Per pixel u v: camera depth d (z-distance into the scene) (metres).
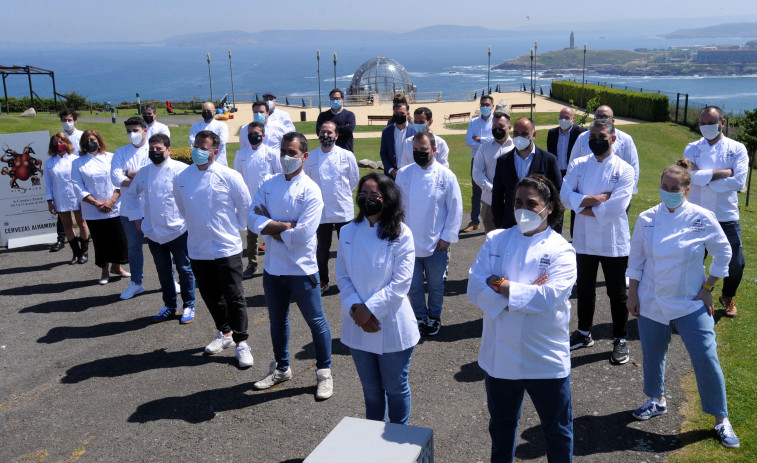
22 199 10.79
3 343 6.96
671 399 5.24
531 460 4.53
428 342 6.64
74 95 46.94
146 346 6.82
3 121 26.66
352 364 6.23
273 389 5.77
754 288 7.57
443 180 6.58
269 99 12.01
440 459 4.59
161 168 7.06
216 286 6.43
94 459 4.75
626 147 7.21
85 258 10.07
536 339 3.77
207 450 4.82
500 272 3.92
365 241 4.40
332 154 7.94
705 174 6.75
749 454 4.42
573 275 3.79
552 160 6.46
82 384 5.97
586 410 5.15
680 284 4.63
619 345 5.92
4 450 4.91
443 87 199.00
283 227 5.39
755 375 5.46
